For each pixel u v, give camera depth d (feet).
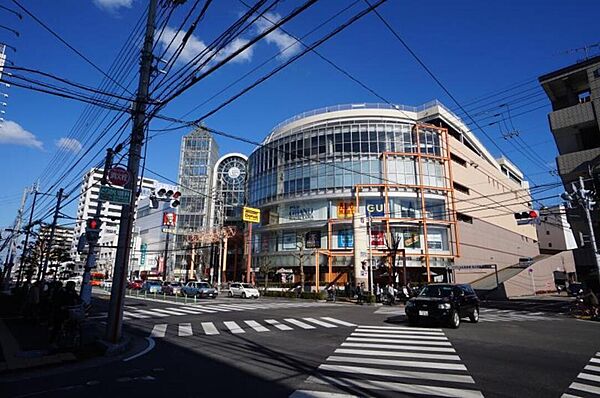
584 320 56.39
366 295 100.48
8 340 32.86
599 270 58.49
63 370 22.91
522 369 22.82
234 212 230.48
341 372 21.89
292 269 152.35
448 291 47.52
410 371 22.20
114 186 35.58
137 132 35.63
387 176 142.92
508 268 162.71
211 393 17.84
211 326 43.70
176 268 223.92
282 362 24.70
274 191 163.02
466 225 152.87
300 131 160.66
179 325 44.57
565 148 80.89
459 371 22.22
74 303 33.09
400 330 41.04
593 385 19.38
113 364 24.52
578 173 73.87
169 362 24.88
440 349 29.45
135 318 51.93
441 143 151.43
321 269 145.28
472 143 186.19
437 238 140.56
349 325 45.65
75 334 30.99
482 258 161.27
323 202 149.07
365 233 132.46
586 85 83.46
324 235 146.30
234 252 215.31
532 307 84.53
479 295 121.90
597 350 29.48
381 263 125.59
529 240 237.25
